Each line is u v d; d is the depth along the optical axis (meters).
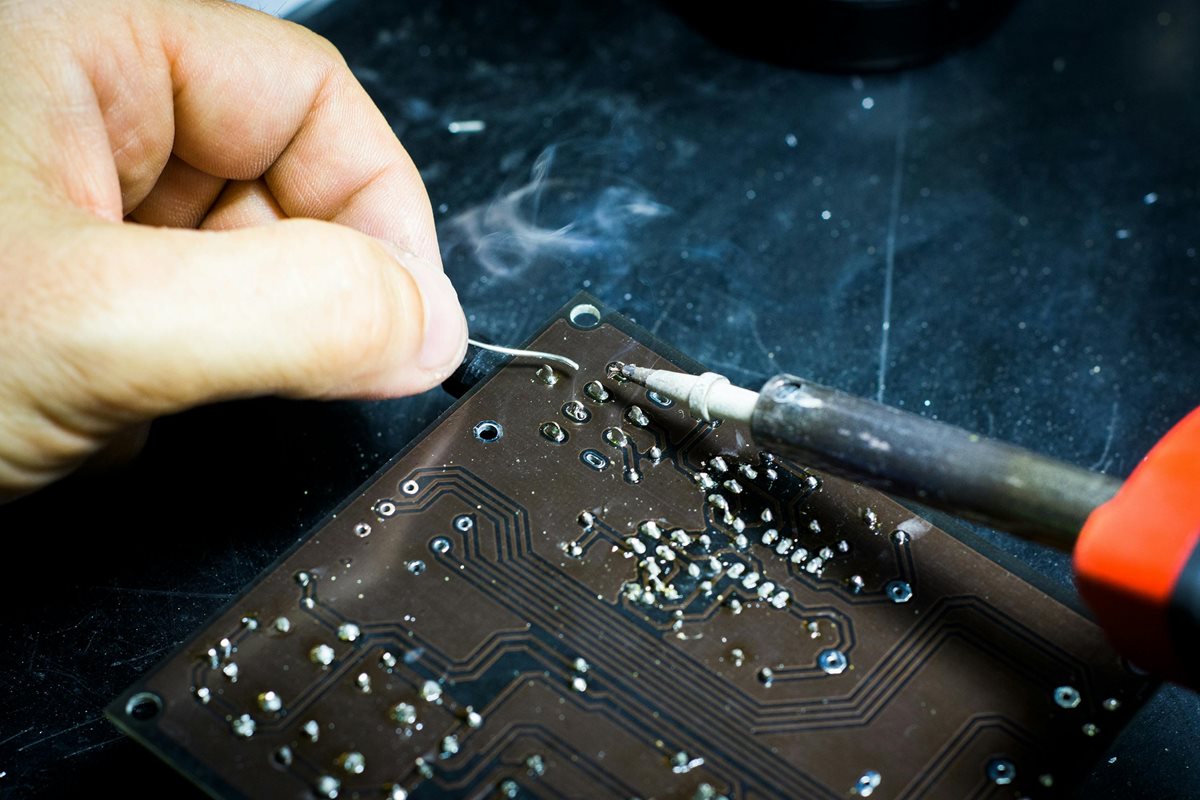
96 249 0.29
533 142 0.39
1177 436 0.28
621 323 0.33
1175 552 0.27
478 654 0.30
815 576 0.30
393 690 0.29
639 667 0.29
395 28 0.41
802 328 0.36
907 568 0.30
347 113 0.35
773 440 0.30
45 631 0.32
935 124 0.40
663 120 0.40
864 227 0.38
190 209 0.36
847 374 0.35
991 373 0.36
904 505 0.31
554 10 0.41
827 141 0.39
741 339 0.36
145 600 0.33
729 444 0.32
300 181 0.35
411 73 0.40
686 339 0.36
